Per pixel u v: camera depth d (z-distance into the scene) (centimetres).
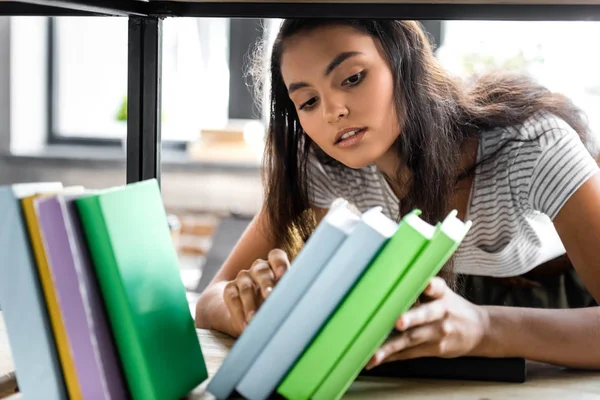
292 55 92
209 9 84
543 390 70
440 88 102
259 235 114
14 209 56
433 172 99
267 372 60
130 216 60
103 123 426
